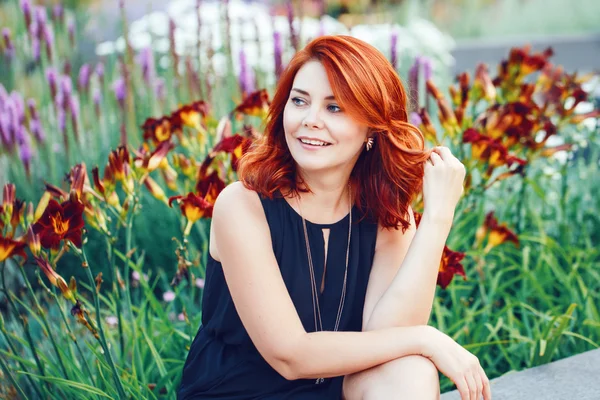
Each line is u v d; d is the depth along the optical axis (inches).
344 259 81.5
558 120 135.9
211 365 82.1
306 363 74.7
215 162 109.2
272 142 79.5
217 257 82.6
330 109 74.5
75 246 82.7
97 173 88.0
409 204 83.4
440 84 215.0
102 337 83.8
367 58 73.5
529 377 96.3
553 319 100.3
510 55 134.3
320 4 209.3
